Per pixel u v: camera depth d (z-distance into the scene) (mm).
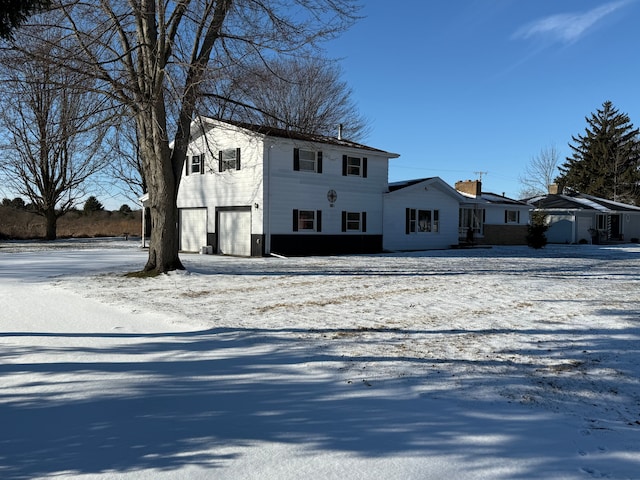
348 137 43312
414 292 11539
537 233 32344
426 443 3717
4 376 5305
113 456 3506
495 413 4301
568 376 5320
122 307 9500
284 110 31938
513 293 11367
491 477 3221
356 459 3463
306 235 24719
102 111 12086
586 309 9242
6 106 12258
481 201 35188
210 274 15234
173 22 13594
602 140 66438
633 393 4816
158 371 5508
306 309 9305
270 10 13117
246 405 4504
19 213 49094
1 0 5465
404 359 5953
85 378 5250
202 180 25922
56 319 8352
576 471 3301
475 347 6496
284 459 3463
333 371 5492
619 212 41250
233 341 6836
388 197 28484
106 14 12797
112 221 58625
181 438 3807
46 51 11375
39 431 3930
